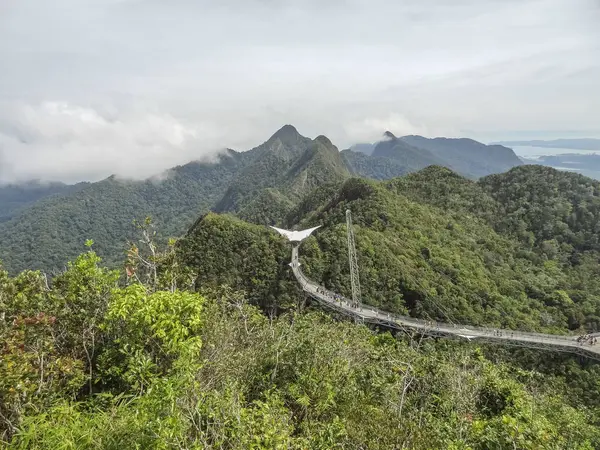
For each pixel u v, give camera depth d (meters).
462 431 7.51
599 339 37.75
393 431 6.51
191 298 7.50
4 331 6.09
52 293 7.70
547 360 37.09
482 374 12.73
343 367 8.63
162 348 6.82
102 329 7.25
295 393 7.27
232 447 4.94
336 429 5.92
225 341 8.16
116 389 6.77
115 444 4.56
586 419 15.00
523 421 8.58
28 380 5.62
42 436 4.87
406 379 9.92
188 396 5.33
